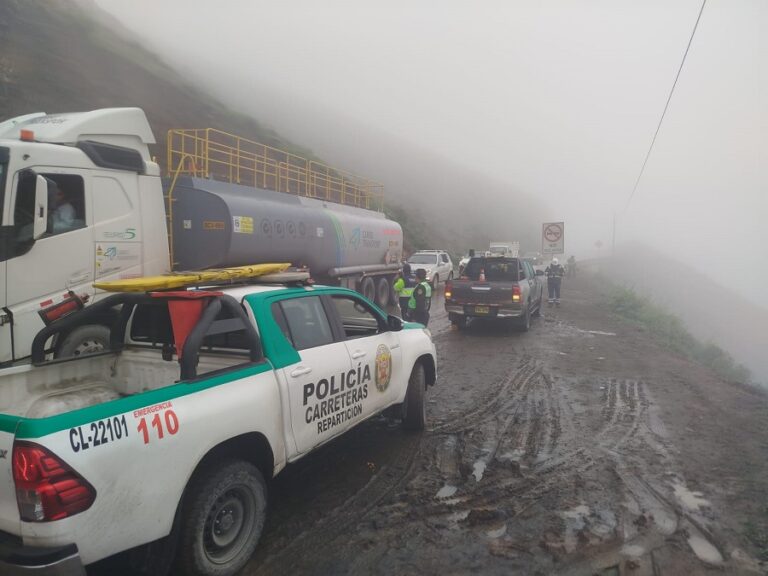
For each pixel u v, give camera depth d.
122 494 2.73
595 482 4.82
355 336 5.06
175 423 3.02
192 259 9.88
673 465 5.23
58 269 6.46
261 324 3.90
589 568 3.51
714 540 3.85
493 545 3.78
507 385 8.33
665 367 9.91
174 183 9.84
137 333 4.37
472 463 5.25
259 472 3.60
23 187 6.10
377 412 5.10
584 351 11.34
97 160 6.95
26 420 2.54
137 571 3.38
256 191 11.47
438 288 24.59
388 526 4.04
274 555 3.65
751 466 5.22
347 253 14.83
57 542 2.50
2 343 5.94
